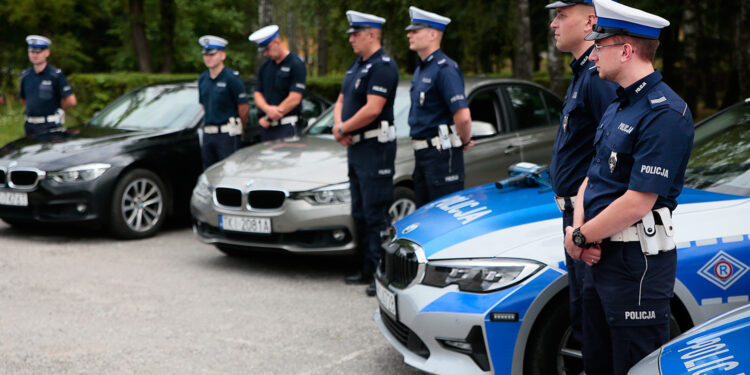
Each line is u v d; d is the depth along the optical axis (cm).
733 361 210
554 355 315
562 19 303
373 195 532
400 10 1554
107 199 698
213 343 437
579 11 298
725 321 241
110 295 536
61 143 732
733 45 1870
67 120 1488
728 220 311
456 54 1883
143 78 1484
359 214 547
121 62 2452
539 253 315
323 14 1912
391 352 421
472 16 1480
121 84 1477
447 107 503
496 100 675
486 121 657
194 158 761
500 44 1747
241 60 2667
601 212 250
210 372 392
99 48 2627
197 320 480
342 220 554
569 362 320
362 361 407
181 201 758
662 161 238
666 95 243
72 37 2444
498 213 356
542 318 314
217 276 589
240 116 738
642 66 246
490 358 312
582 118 300
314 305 511
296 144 648
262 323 473
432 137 504
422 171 513
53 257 651
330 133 680
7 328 464
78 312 496
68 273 597
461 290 322
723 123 408
